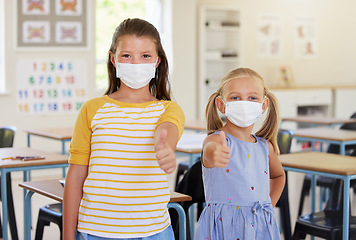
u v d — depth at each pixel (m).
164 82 1.83
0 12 6.43
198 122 5.26
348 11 9.30
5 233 3.03
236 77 1.98
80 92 6.80
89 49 6.80
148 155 1.65
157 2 7.59
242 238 1.93
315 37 9.03
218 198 1.97
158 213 1.67
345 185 2.65
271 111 2.07
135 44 1.68
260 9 8.54
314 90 8.43
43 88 6.64
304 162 2.93
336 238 2.84
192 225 3.44
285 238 3.50
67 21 6.69
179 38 7.47
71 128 4.80
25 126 6.60
